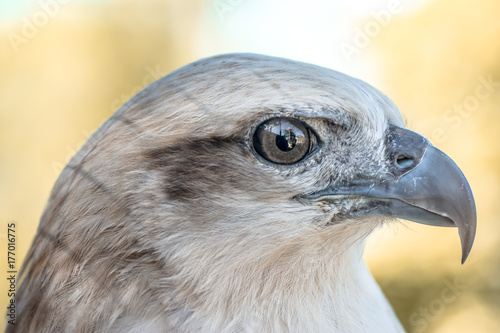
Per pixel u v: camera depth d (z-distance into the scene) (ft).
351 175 1.36
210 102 1.33
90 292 1.34
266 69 1.34
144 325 1.33
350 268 1.39
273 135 1.34
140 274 1.34
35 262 1.37
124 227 1.34
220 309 1.35
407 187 1.36
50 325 1.35
